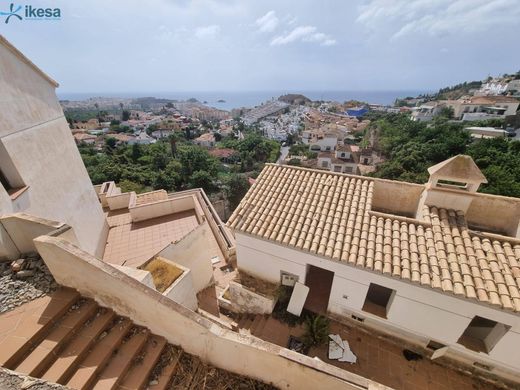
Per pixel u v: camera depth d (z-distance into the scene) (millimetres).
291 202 8477
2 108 5773
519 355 5742
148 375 4332
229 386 4652
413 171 32094
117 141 76875
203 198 16875
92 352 4227
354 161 45781
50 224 4914
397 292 6387
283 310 8250
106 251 10727
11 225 5000
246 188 34094
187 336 4629
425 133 41312
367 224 7262
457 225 6688
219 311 9289
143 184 35812
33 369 3652
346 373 4008
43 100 7660
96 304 4820
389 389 3826
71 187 8586
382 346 7340
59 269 4652
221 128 114688
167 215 13445
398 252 6398
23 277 4953
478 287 5398
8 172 5820
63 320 4445
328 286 8828
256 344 4316
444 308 5980
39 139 7129
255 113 155375
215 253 12273
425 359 6992
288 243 7238
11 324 4164
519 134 40875
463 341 6434
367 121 83000
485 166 26125
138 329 4840
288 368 4262
